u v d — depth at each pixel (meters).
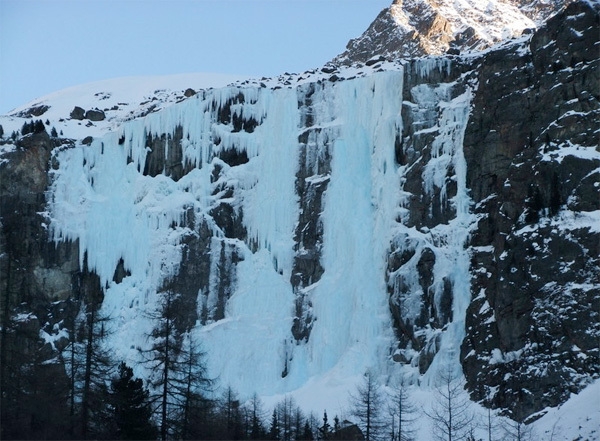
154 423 102.94
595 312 124.06
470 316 138.00
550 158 134.25
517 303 130.62
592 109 135.75
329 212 155.12
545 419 121.38
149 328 154.38
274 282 155.12
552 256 129.50
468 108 150.50
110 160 169.12
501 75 146.88
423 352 139.50
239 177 162.38
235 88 165.62
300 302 152.50
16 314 156.25
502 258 134.12
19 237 161.38
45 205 165.25
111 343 154.00
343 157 157.62
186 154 165.50
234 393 141.38
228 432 117.69
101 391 104.31
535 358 126.62
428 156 150.50
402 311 143.12
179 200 162.88
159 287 158.75
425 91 153.62
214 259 158.50
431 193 148.38
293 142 160.62
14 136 170.00
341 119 160.00
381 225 151.62
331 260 153.25
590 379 122.06
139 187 166.12
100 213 164.88
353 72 173.50
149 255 161.00
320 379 145.50
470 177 147.12
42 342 152.12
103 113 186.75
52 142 170.62
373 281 149.00
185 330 154.25
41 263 161.00
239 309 154.62
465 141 148.12
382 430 124.94
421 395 136.12
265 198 159.75
